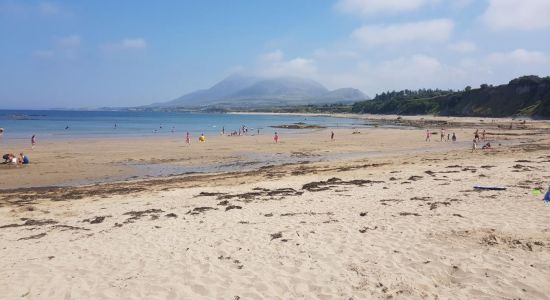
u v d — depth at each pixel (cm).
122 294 744
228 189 1894
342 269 810
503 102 13650
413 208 1282
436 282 734
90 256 951
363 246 929
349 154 3788
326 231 1060
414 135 6325
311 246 949
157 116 19550
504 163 2398
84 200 1738
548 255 807
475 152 3475
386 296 692
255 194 1702
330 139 5575
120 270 858
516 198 1344
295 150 4156
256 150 4147
